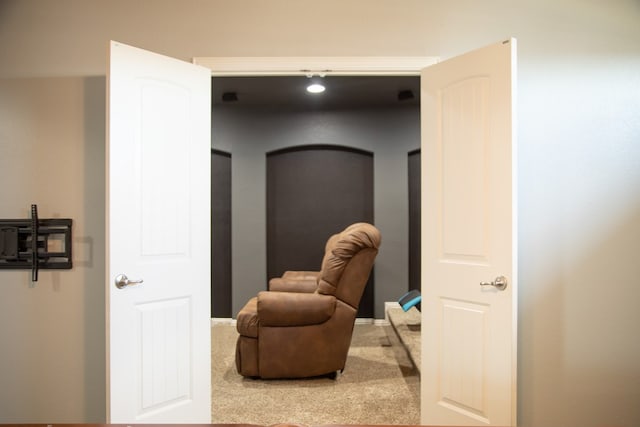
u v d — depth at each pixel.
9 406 2.34
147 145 2.14
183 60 2.41
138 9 2.40
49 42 2.38
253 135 5.06
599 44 2.35
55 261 2.34
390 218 4.97
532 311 2.33
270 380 3.20
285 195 5.15
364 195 5.12
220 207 5.11
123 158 2.06
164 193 2.20
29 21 2.38
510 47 2.01
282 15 2.42
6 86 2.36
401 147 4.96
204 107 2.35
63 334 2.35
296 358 3.10
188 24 2.41
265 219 5.04
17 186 2.35
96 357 2.34
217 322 5.03
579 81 2.35
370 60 2.41
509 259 2.01
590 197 2.33
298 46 2.42
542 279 2.33
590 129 2.34
